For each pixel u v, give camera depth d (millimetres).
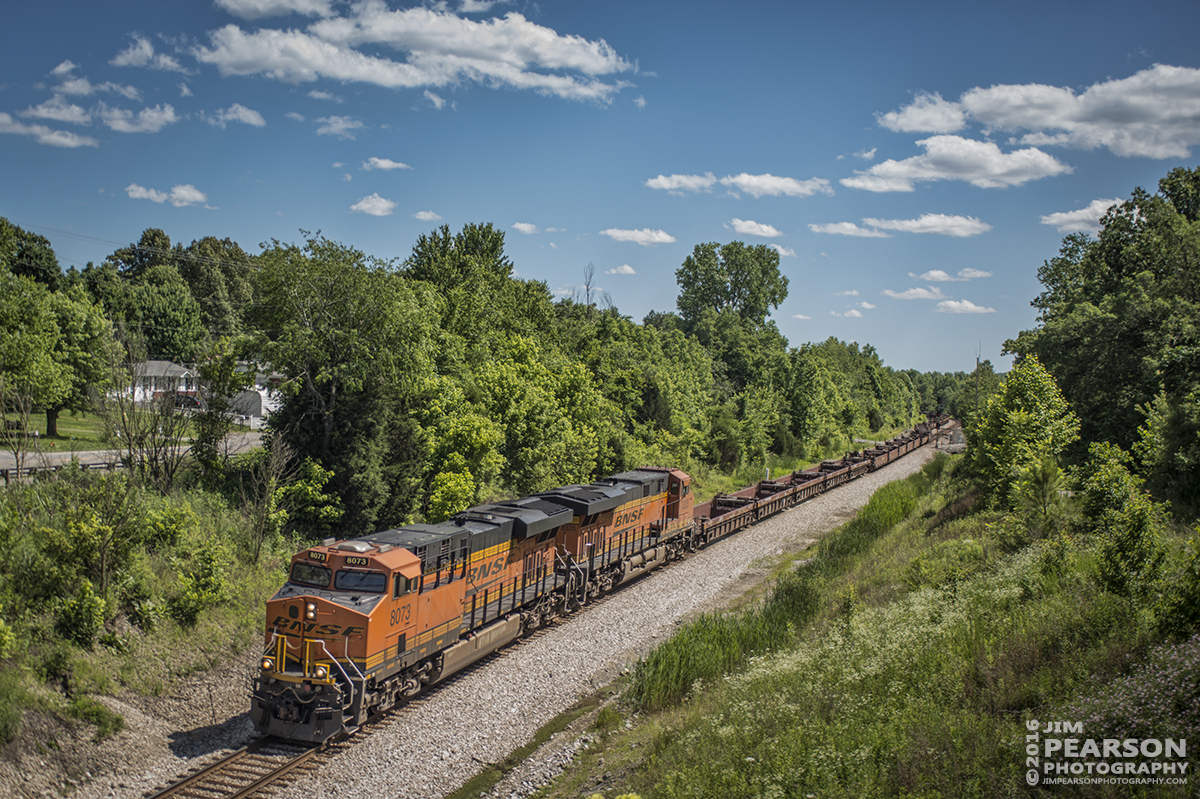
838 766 12094
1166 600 13266
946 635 16391
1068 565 18656
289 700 16688
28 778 14141
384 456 29516
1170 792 9344
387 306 29859
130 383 26672
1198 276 40188
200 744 16812
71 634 17750
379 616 17391
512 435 39500
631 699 19625
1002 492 30094
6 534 18547
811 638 21047
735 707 15750
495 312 51156
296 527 27844
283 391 28359
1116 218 49031
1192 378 32219
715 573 33719
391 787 15414
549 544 26359
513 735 18125
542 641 24344
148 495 24406
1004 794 10312
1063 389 41750
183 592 20562
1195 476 25609
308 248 30031
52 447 36562
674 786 13109
